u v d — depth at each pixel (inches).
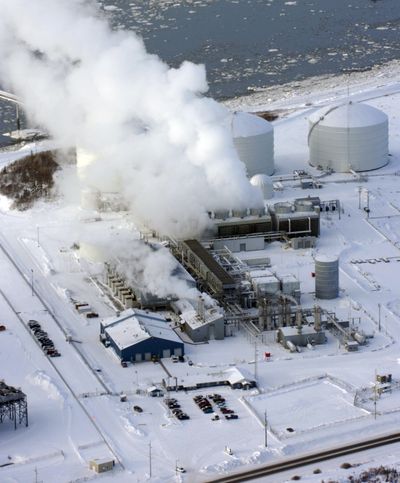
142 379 6102.4
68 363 6299.2
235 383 5964.6
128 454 5324.8
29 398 5900.6
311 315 6766.7
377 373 6082.7
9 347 6491.1
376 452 5315.0
